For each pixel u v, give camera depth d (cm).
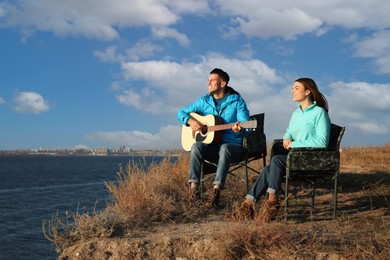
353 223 477
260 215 457
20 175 6975
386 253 379
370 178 775
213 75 622
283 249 390
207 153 592
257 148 589
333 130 511
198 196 570
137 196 534
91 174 7181
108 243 438
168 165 780
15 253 1444
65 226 504
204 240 421
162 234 457
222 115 623
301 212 541
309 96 512
